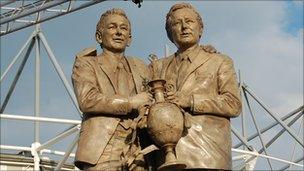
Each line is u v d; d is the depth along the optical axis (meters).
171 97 9.64
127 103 9.75
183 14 10.30
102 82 10.13
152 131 9.30
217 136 9.73
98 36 10.62
